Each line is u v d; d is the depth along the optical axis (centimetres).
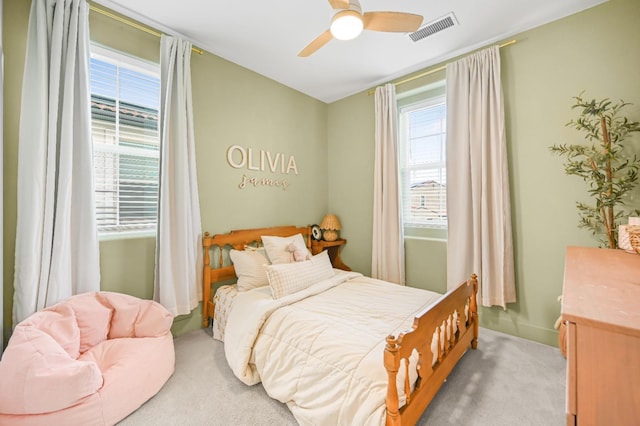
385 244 333
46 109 175
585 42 218
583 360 61
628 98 202
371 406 119
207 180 273
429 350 145
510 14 225
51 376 129
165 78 234
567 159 225
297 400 148
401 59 292
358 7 156
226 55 284
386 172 333
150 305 204
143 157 240
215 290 279
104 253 214
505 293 247
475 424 149
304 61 297
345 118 391
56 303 174
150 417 152
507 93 254
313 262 263
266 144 328
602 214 204
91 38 206
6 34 175
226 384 182
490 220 256
